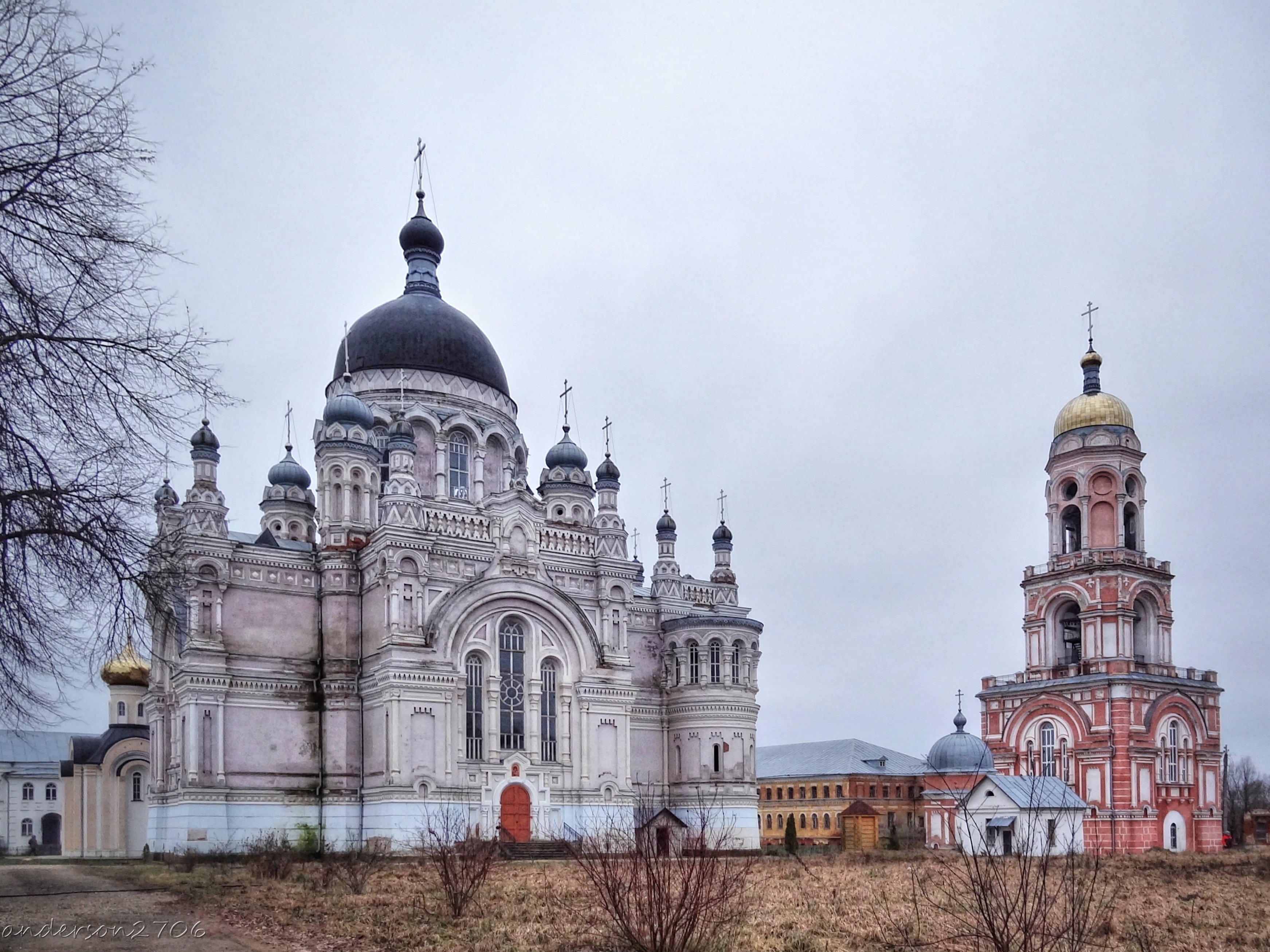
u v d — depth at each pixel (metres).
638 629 89.88
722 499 101.81
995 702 97.38
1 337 21.47
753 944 28.08
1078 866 50.94
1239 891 47.84
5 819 111.25
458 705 71.56
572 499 92.25
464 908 33.97
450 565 74.00
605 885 25.59
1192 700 93.44
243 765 69.81
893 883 45.75
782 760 145.25
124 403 23.12
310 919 32.34
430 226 96.69
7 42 21.39
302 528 86.25
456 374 89.56
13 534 21.92
